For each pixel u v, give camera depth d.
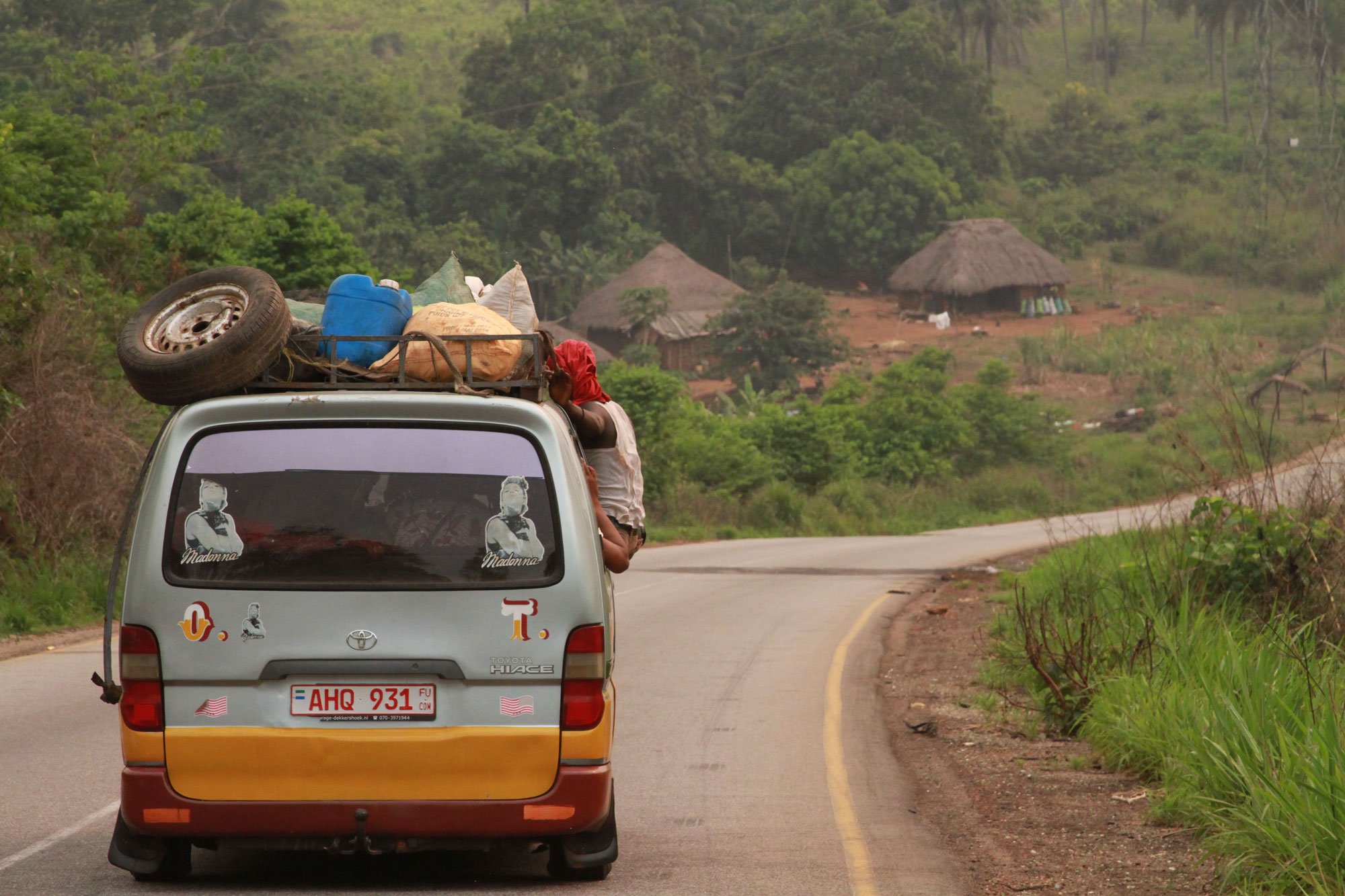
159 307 18.92
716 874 20.97
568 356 22.12
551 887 19.70
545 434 18.12
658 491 149.00
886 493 177.88
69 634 50.62
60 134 102.62
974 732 34.69
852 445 186.88
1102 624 39.81
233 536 17.67
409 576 17.67
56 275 68.88
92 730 32.12
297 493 17.78
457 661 17.59
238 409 17.83
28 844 22.00
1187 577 42.56
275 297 18.41
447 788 17.55
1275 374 194.88
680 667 45.56
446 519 17.84
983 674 42.66
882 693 41.03
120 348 18.14
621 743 32.75
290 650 17.45
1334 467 43.44
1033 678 39.34
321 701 17.50
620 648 50.34
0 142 82.19
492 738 17.58
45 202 97.00
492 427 18.06
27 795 25.61
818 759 30.94
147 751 17.44
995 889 20.61
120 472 63.56
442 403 17.97
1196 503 44.50
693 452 158.12
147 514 17.67
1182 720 29.03
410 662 17.53
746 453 165.12
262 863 20.98
